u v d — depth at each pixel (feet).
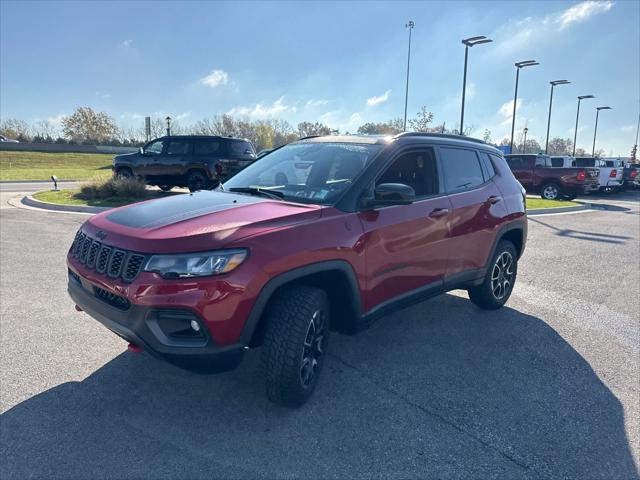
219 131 239.91
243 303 8.64
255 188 12.13
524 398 11.00
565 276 22.20
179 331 8.64
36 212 37.70
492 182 15.97
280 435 9.25
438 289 13.53
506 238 17.26
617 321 16.29
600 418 10.27
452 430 9.63
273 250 9.02
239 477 8.05
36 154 168.04
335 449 8.90
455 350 13.48
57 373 11.35
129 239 9.04
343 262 10.19
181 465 8.30
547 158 65.72
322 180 11.71
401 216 11.80
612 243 30.83
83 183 47.06
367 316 11.22
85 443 8.79
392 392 11.02
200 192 12.60
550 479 8.32
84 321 14.60
